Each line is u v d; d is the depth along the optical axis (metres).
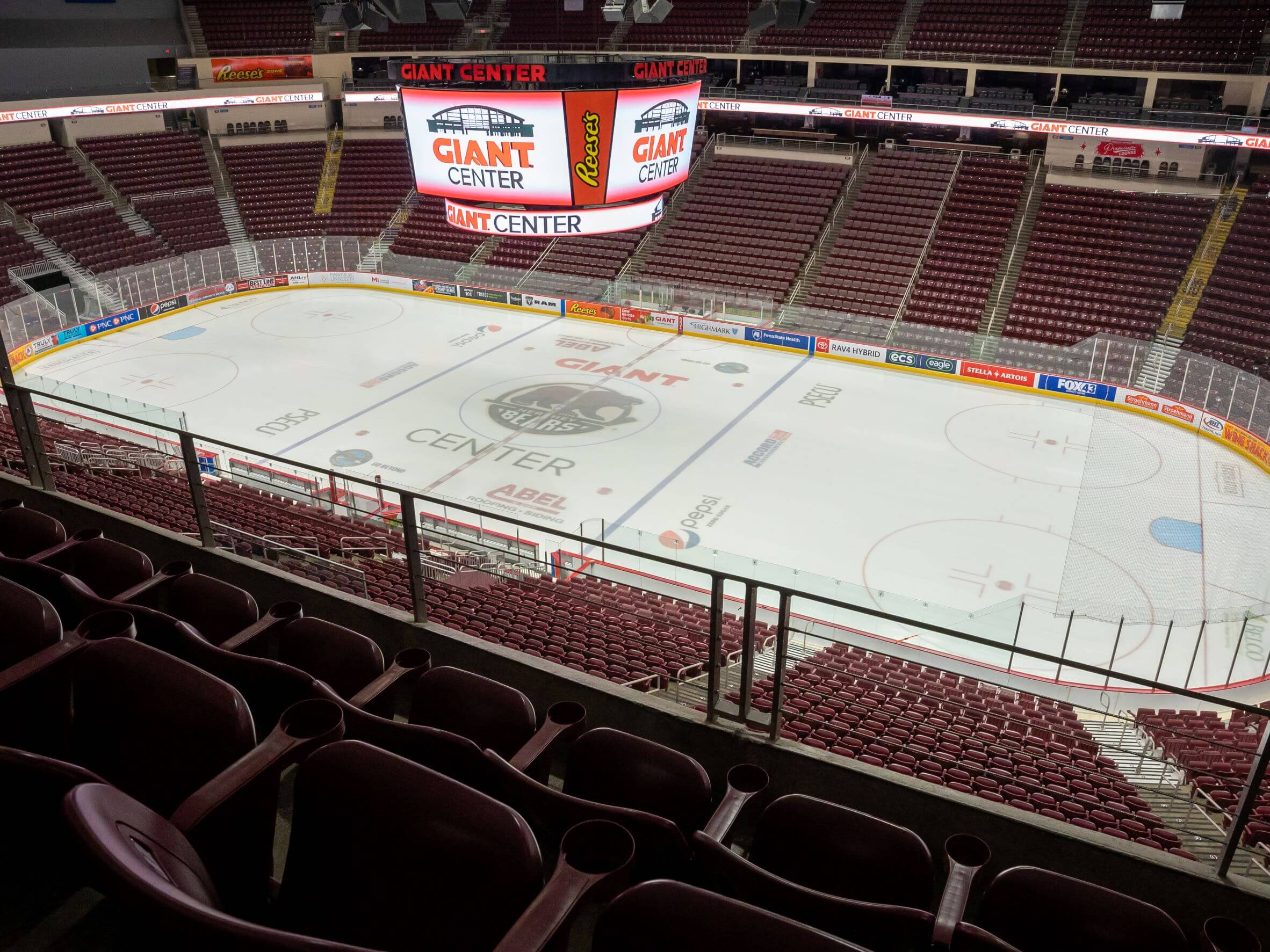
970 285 33.81
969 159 38.47
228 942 1.96
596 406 27.61
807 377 30.16
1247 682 16.11
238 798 3.09
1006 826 4.70
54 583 5.30
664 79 16.67
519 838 2.67
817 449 25.06
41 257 36.19
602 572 17.48
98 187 40.66
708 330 33.62
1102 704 13.78
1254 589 18.94
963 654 16.38
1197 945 4.45
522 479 23.16
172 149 43.66
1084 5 39.19
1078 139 36.31
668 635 12.59
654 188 17.28
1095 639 17.23
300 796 2.89
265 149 45.19
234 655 4.53
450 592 11.82
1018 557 20.11
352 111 46.62
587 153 16.16
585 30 45.44
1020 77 43.50
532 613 11.42
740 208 39.16
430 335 33.91
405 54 46.38
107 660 3.55
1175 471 24.06
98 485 12.20
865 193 38.38
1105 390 27.95
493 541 17.34
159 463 16.86
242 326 34.66
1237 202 33.72
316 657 5.14
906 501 22.41
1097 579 19.33
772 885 3.34
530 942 2.58
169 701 3.44
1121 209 34.66
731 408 27.66
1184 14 37.41
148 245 39.09
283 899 2.90
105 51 42.59
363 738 4.13
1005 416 27.34
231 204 43.06
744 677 5.20
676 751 4.24
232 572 6.83
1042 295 32.78
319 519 14.62
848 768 4.99
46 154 40.09
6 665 4.00
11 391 7.51
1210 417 25.89
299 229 42.66
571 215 16.62
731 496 22.53
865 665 14.03
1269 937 4.28
